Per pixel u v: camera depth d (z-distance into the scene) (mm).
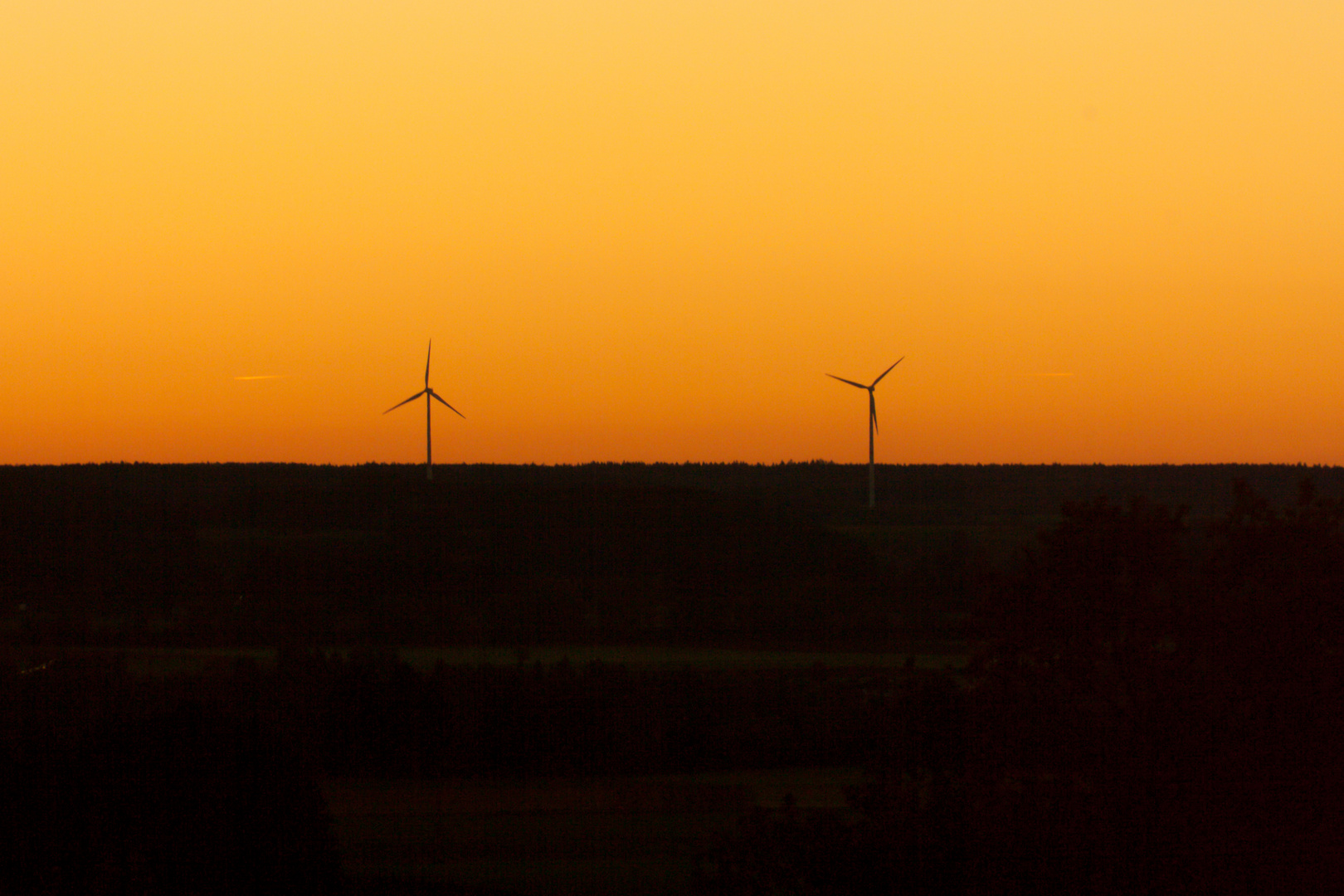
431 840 128125
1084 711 70562
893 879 75188
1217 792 66875
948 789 77000
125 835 94125
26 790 93438
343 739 165875
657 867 118500
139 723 99562
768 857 78938
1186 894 66250
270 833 101000
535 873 116688
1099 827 68188
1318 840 65875
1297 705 67625
